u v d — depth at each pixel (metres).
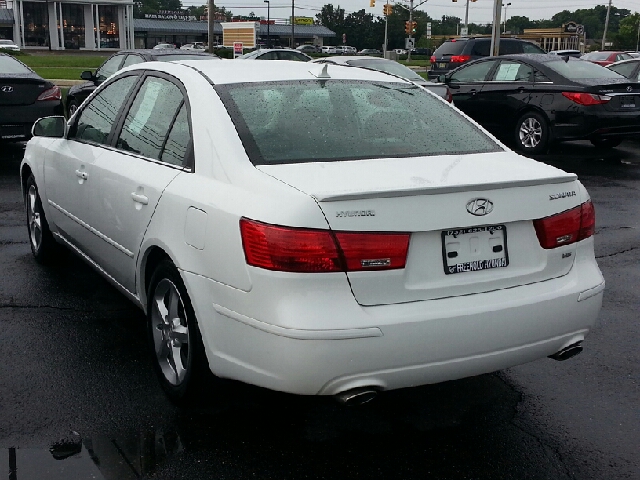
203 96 3.74
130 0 77.94
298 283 2.89
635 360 4.35
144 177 3.86
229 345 3.15
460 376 3.14
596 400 3.85
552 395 3.90
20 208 7.90
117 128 4.46
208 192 3.33
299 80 4.02
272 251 2.91
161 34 107.69
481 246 3.18
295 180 3.11
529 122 12.34
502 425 3.58
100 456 3.22
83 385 3.88
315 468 3.19
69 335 4.52
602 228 7.60
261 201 3.04
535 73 12.32
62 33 75.31
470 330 3.06
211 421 3.54
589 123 11.59
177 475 3.10
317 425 3.54
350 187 3.04
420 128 3.89
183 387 3.55
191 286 3.32
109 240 4.32
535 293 3.25
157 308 3.79
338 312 2.89
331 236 2.89
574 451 3.36
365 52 95.12
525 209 3.24
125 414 3.59
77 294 5.25
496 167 3.47
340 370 2.90
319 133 3.61
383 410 3.70
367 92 4.08
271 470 3.16
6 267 5.86
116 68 14.19
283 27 116.62
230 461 3.22
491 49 20.88
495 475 3.17
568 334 3.36
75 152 4.88
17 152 11.89
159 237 3.60
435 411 3.71
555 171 3.50
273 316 2.91
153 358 3.87
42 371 4.03
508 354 3.20
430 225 3.03
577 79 11.94
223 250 3.12
